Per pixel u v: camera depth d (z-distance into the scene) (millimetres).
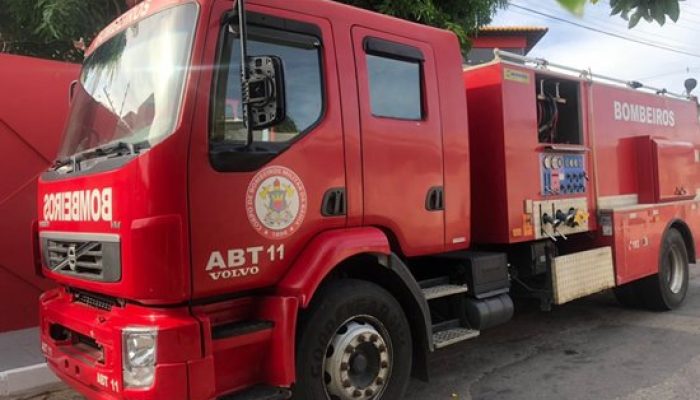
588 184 6598
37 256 4605
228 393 3529
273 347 3592
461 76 4977
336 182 3955
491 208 5492
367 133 4156
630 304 7918
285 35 3781
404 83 4508
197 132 3320
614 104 7109
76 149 4254
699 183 8656
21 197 6512
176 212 3221
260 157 3559
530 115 5707
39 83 6617
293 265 3725
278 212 3646
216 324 3566
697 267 11438
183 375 3166
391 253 4188
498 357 6020
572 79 6375
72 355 3775
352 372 4004
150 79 3596
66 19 6625
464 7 8500
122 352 3230
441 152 4707
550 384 5188
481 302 5102
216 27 3459
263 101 3223
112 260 3355
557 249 6617
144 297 3189
